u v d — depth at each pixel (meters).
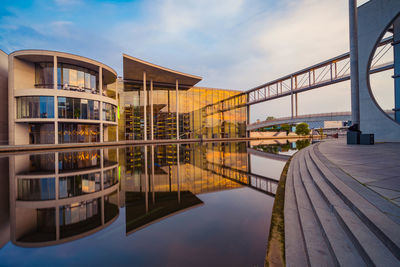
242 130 53.25
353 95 13.89
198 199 5.05
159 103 42.81
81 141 27.72
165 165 10.92
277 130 72.94
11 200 5.07
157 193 5.73
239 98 52.72
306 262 1.99
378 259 1.56
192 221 3.67
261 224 3.43
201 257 2.43
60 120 24.11
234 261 2.30
